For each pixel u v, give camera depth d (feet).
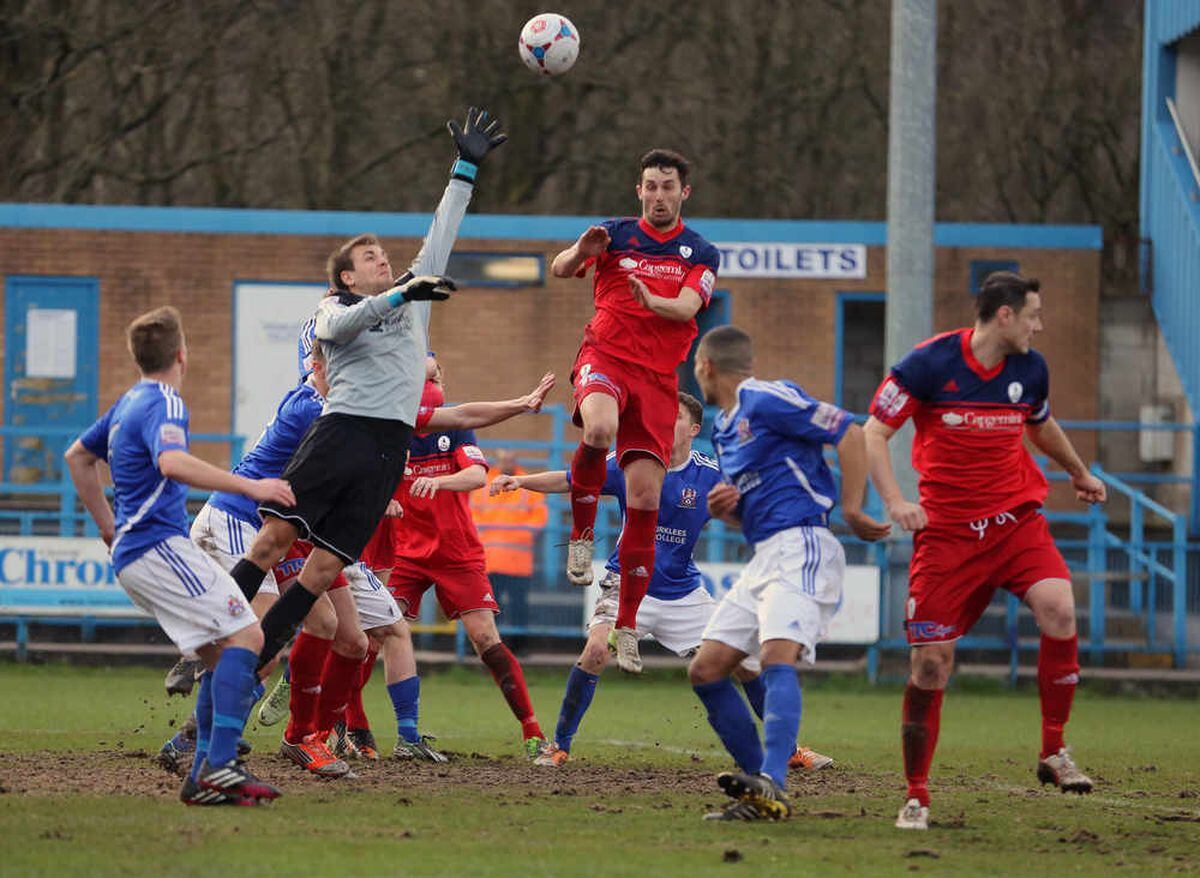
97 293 230.27
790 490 81.87
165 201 287.07
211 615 79.20
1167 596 191.93
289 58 288.10
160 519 79.15
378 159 287.28
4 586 185.16
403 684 110.73
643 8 288.51
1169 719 160.86
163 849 68.13
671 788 96.94
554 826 79.10
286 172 288.30
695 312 94.84
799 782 102.94
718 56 288.92
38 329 230.27
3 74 283.18
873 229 230.48
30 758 103.14
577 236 230.68
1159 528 226.58
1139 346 242.78
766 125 288.71
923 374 84.58
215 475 77.87
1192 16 232.32
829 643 183.83
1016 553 86.79
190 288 230.27
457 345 230.48
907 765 83.30
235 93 287.89
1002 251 234.58
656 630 110.83
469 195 93.91
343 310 84.84
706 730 140.87
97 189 286.46
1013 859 72.90
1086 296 234.79
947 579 84.84
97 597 185.16
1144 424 216.95
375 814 80.79
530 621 187.52
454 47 287.69
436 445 115.75
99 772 95.66
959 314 234.17
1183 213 232.32
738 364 83.51
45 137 284.82
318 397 97.86
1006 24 291.58
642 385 96.07
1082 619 190.70
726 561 187.93
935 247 234.38
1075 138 291.79
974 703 174.40
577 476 98.17
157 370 80.43
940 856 72.84
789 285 230.68
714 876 65.41
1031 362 85.56
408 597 116.88
